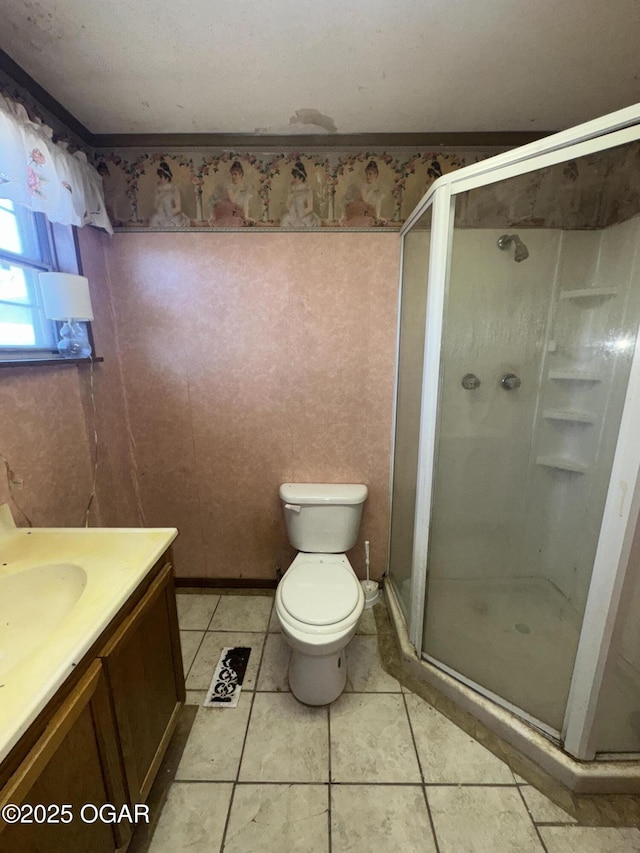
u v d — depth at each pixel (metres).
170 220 1.73
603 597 1.06
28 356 1.34
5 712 0.59
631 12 1.01
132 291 1.80
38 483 1.33
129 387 1.91
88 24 1.04
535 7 1.00
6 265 1.28
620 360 1.21
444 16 1.02
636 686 1.17
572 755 1.19
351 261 1.76
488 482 1.61
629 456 0.98
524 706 1.32
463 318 1.40
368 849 1.04
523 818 1.11
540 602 1.67
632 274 1.22
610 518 1.03
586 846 1.05
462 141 1.63
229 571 2.16
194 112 1.46
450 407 1.46
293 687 1.48
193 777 1.22
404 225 1.67
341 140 1.64
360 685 1.55
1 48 1.12
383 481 2.02
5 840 0.57
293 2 0.98
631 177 1.17
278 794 1.17
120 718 0.89
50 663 0.68
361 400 1.91
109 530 1.17
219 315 1.82
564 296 1.50
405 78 1.27
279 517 2.07
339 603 1.42
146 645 1.03
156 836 1.07
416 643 1.59
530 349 1.54
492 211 1.33
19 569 0.98
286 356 1.87
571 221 1.41
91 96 1.36
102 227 1.64
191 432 1.97
